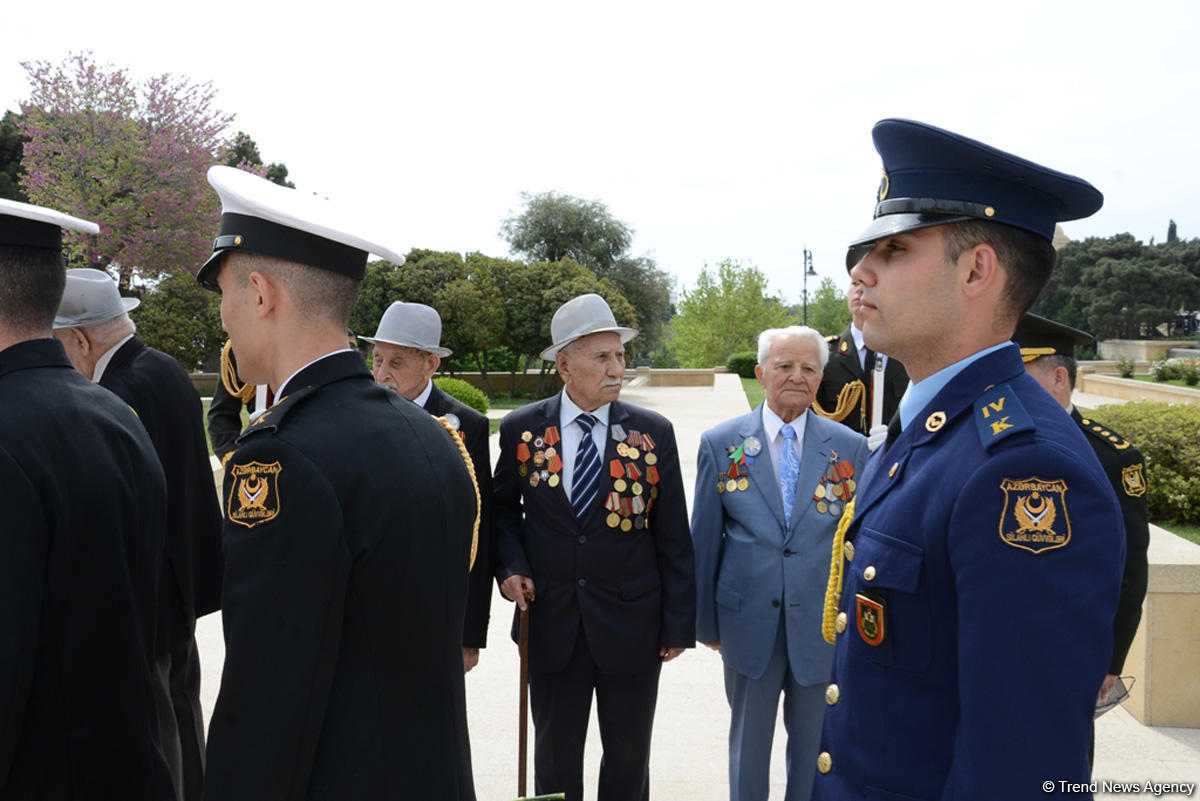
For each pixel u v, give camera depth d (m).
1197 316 51.31
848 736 1.40
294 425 1.42
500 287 24.92
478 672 4.63
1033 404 1.32
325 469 1.36
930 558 1.29
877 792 1.32
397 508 1.41
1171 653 3.76
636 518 2.91
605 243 34.06
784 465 3.06
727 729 3.94
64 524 1.53
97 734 1.61
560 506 2.91
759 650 2.92
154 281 22.00
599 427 3.00
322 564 1.32
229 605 1.34
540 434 3.01
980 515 1.22
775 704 2.98
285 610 1.31
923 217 1.37
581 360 2.91
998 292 1.37
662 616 2.95
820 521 2.92
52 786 1.56
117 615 1.64
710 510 3.12
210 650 4.89
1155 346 45.31
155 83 21.09
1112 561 1.16
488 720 4.04
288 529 1.32
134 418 1.85
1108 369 34.25
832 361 4.72
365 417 1.48
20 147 27.61
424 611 1.44
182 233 20.36
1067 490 1.18
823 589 2.89
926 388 1.47
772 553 2.94
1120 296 50.81
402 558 1.40
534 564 2.95
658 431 3.00
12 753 1.43
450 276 23.80
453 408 3.19
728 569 3.03
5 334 1.66
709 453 3.16
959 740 1.18
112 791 1.65
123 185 20.44
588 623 2.86
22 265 1.65
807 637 2.87
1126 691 2.66
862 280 1.47
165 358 2.93
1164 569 3.72
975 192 1.35
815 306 47.34
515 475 3.04
